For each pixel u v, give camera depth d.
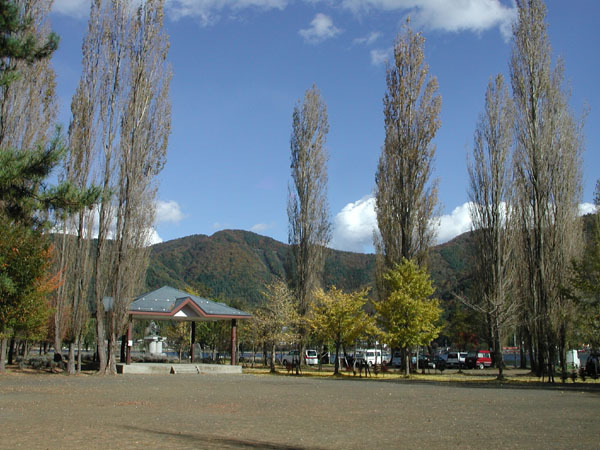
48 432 10.38
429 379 33.41
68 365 32.12
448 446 9.19
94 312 34.78
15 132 27.44
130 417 12.83
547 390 23.39
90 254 34.47
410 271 35.31
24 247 22.66
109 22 33.50
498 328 33.44
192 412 14.01
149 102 33.53
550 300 31.84
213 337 55.47
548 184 33.25
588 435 10.50
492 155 37.84
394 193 39.06
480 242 39.59
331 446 9.16
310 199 46.38
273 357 40.91
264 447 8.96
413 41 39.09
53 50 15.98
